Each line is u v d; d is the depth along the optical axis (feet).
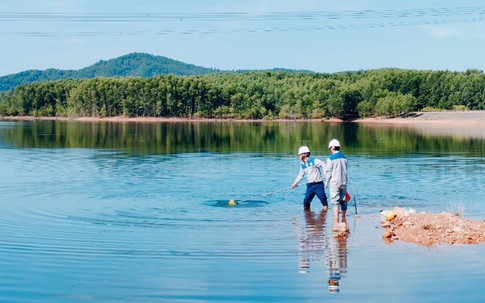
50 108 494.59
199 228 46.55
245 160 102.63
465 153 116.57
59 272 34.65
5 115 507.71
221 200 59.88
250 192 65.26
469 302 29.73
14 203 57.98
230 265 36.06
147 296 30.66
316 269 35.29
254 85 482.28
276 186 70.03
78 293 31.12
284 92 470.39
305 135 196.75
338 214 48.78
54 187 68.85
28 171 85.30
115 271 34.86
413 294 30.89
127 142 156.87
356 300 30.04
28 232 44.91
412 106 402.72
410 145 143.13
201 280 33.19
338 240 42.65
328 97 430.61
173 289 31.68
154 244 41.32
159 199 60.49
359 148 132.87
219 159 104.73
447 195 62.54
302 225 47.80
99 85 466.70
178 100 453.99
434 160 101.35
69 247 40.40
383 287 32.01
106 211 53.72
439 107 451.53
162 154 116.26
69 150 126.52
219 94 459.73
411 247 40.63
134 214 52.26
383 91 439.22
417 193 63.98
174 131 228.22
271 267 35.70
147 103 453.58
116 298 30.37
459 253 38.88
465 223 45.91
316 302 29.76
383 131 228.22
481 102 441.27
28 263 36.45
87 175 80.53
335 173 48.39
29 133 205.67
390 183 71.51
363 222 48.98
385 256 38.19
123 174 81.71
